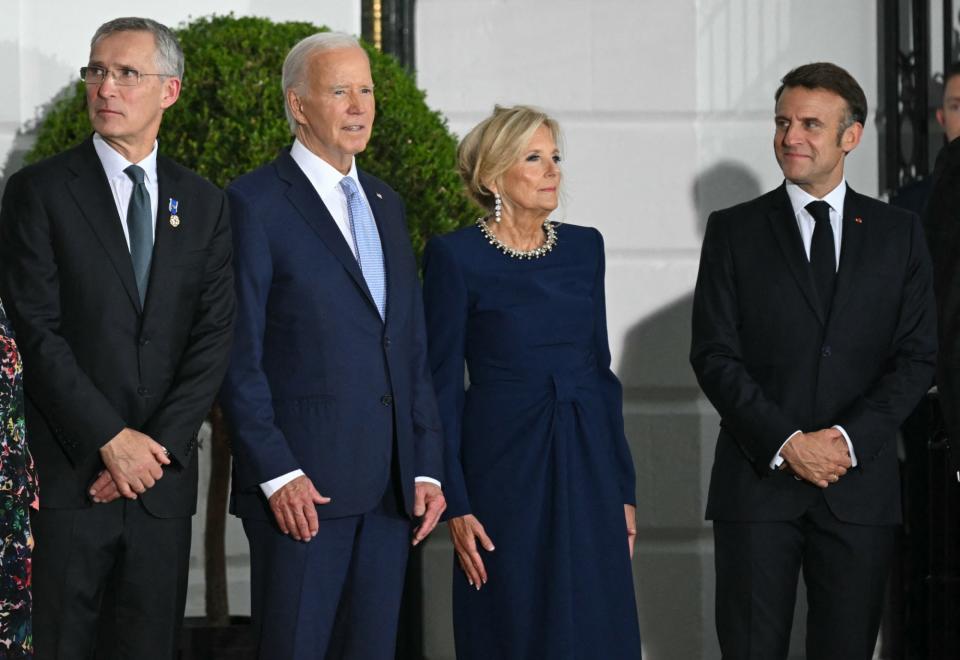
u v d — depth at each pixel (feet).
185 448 36.04
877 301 42.04
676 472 55.62
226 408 36.81
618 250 55.77
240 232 37.63
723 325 42.55
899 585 52.31
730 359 42.06
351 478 37.11
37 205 36.17
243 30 48.80
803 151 42.55
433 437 39.01
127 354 36.09
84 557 35.73
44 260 35.86
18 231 36.04
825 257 42.55
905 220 43.04
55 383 35.01
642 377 55.67
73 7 53.42
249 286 37.24
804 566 42.32
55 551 35.58
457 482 39.91
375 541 37.99
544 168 40.73
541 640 39.65
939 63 54.44
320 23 54.60
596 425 40.86
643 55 55.67
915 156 54.75
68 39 53.42
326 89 37.78
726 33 55.77
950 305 41.34
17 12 53.16
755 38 55.88
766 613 41.55
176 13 54.08
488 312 40.40
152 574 36.29
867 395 41.52
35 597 35.50
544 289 40.50
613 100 55.67
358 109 37.99
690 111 55.77
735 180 55.88
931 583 48.75
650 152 55.72
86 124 48.14
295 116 38.50
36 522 35.70
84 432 35.06
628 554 40.73
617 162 55.67
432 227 49.32
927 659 50.24
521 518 39.88
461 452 40.63
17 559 30.71
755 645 41.55
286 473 36.32
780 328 41.93
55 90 53.36
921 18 54.34
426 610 55.06
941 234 44.73
